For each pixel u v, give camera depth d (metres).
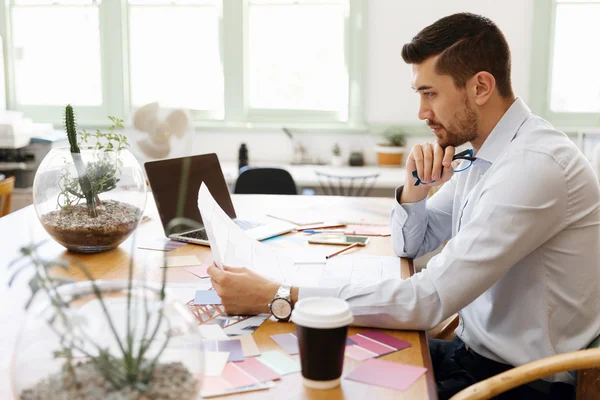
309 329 0.98
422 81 1.54
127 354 0.75
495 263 1.32
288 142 4.61
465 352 1.64
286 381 1.03
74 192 1.71
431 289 1.29
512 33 4.34
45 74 4.72
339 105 4.64
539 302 1.47
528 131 1.48
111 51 4.60
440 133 1.61
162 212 1.98
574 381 1.48
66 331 0.75
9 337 1.18
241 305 1.31
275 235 2.03
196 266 1.67
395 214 1.83
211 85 4.66
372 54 4.47
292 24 4.57
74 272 1.59
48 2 4.63
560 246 1.44
